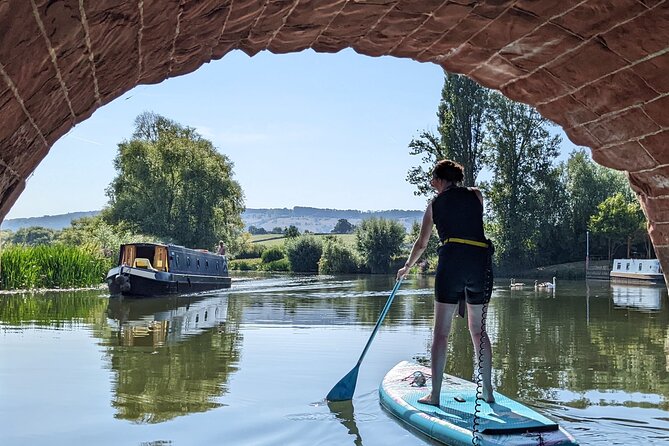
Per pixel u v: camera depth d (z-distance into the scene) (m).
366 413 5.91
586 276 41.41
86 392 6.77
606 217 44.56
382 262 51.72
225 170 53.00
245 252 72.88
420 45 4.82
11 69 1.85
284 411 6.02
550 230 46.38
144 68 3.35
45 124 2.50
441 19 4.30
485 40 4.65
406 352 9.50
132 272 21.30
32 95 2.13
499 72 5.20
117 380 7.39
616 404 6.24
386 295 22.95
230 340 10.73
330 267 52.53
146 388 6.98
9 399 6.45
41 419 5.73
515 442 4.64
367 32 4.51
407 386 6.43
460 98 45.69
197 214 50.84
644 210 5.75
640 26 4.05
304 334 11.57
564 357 9.13
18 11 1.65
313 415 5.87
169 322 13.59
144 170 50.84
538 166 46.53
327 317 14.73
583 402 6.32
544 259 46.97
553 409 6.03
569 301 20.09
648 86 4.56
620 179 48.16
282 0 3.62
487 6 4.10
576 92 5.04
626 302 19.64
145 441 5.12
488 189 46.88
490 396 5.70
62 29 1.95
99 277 27.73
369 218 53.00
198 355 9.15
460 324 13.12
